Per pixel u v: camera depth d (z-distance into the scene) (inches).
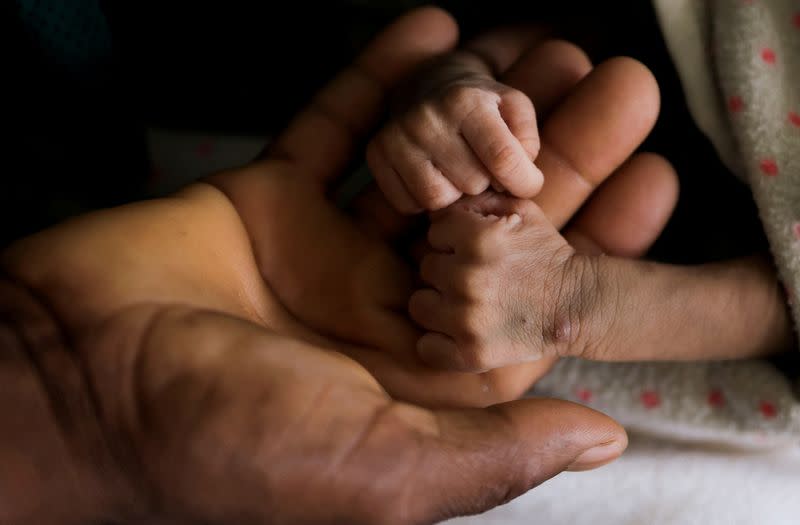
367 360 10.3
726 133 11.3
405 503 8.2
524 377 10.5
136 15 12.8
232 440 8.1
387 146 10.3
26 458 8.2
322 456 8.1
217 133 13.7
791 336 10.5
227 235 10.0
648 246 11.2
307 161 11.3
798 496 11.0
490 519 10.9
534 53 11.5
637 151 12.5
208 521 8.3
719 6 11.0
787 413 10.7
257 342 8.4
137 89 13.4
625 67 10.5
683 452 11.1
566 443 8.5
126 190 13.0
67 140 12.1
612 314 10.2
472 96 10.0
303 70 13.6
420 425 8.4
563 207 10.8
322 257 10.6
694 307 10.3
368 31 13.7
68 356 8.3
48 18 11.1
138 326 8.4
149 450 8.1
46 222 12.1
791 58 10.9
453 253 10.1
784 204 10.6
